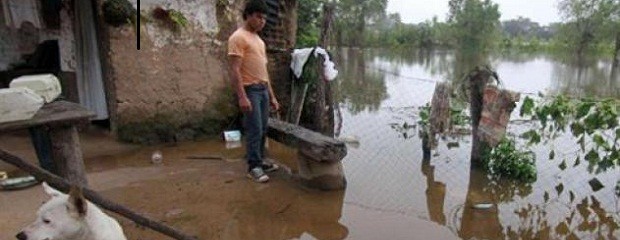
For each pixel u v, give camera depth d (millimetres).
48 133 3609
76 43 7039
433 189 5527
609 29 41812
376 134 8594
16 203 4285
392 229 4336
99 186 5090
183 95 7180
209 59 7391
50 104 3791
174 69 7055
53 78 3904
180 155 6430
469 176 6074
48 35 7457
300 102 8047
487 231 4414
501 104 5766
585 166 6430
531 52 60031
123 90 6684
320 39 7992
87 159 6055
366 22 59812
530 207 5055
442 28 66250
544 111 5719
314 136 5340
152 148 6742
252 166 5488
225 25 7516
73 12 7059
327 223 4410
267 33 7824
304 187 5285
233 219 4395
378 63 34031
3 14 7770
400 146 7672
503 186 5711
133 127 6840
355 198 5070
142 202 4684
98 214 2670
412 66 31781
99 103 7117
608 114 5223
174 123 7141
